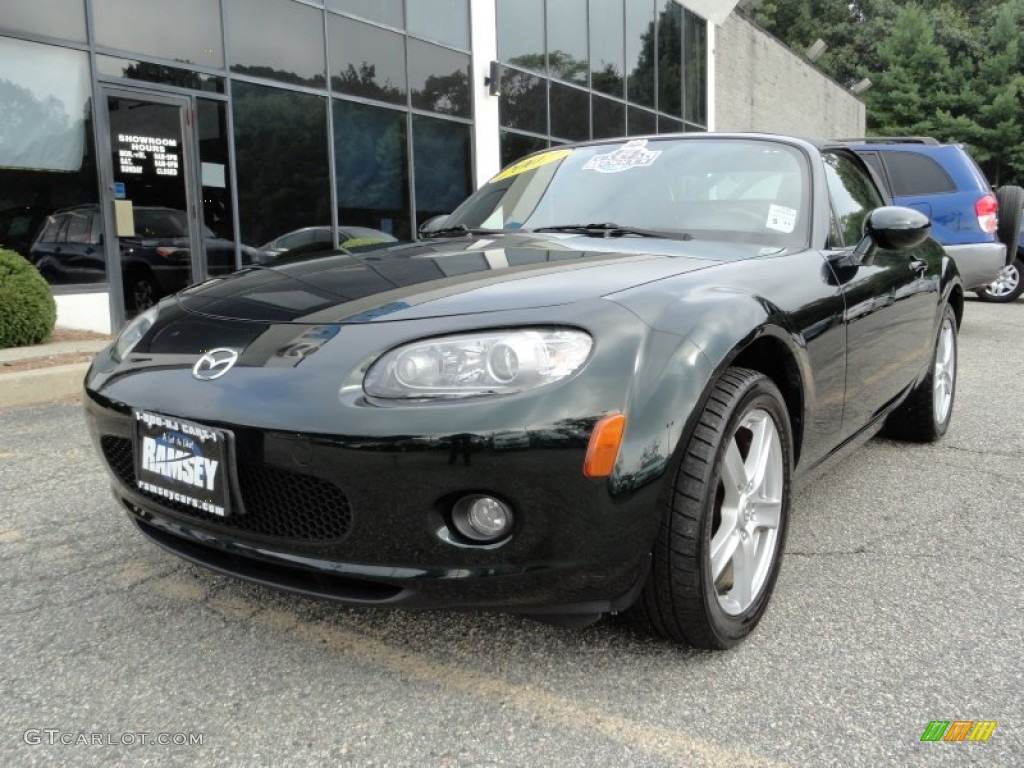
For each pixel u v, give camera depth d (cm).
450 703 184
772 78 2383
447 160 1160
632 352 175
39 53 697
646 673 196
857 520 305
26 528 288
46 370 519
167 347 211
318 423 172
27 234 700
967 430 443
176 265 809
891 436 417
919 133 4206
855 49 4841
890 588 246
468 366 171
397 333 183
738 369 203
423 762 163
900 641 213
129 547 271
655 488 173
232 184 858
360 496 172
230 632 215
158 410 194
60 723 175
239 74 856
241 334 202
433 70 1121
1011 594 241
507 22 1255
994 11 5150
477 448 165
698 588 187
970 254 741
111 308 754
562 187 317
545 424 165
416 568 174
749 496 212
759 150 305
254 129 878
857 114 3378
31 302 616
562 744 169
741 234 271
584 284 196
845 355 261
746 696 187
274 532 186
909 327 332
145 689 188
